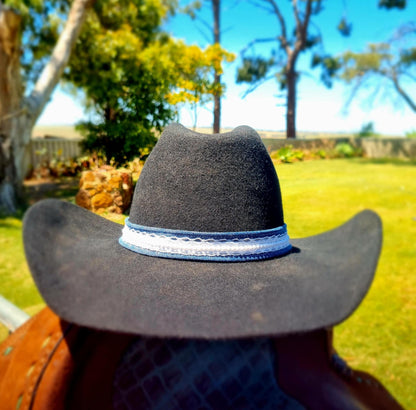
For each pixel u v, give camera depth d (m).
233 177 0.90
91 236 1.03
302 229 1.37
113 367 0.85
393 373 2.00
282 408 0.75
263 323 0.67
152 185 0.93
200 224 0.88
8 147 7.20
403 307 2.74
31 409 0.79
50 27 10.53
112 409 0.82
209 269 0.84
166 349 0.84
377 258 0.71
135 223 0.95
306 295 0.74
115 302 0.71
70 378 0.81
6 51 7.04
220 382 0.79
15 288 3.36
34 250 0.75
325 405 0.73
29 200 6.77
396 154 11.62
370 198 6.03
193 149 0.90
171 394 0.80
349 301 0.68
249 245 0.88
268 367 0.79
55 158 7.73
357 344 2.32
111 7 8.90
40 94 7.98
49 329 0.86
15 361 0.87
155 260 0.88
